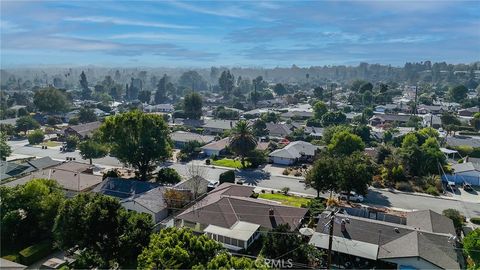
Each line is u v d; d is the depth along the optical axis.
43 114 124.62
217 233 36.53
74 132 89.62
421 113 130.50
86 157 65.50
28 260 33.34
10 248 35.72
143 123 56.03
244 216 39.66
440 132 94.00
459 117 116.56
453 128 95.06
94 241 30.31
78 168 59.72
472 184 57.38
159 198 45.53
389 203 49.00
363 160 52.09
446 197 51.94
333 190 49.34
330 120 104.56
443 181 57.59
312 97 184.38
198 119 115.88
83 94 192.88
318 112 114.19
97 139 67.44
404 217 42.00
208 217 39.62
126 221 31.75
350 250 33.34
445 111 122.25
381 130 99.12
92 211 30.27
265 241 32.53
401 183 54.97
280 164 68.38
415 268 31.00
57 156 74.00
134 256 30.73
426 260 30.45
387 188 55.16
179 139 82.44
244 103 171.25
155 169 62.03
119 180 50.56
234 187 49.50
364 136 84.00
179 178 54.69
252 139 66.19
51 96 125.62
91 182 52.03
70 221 30.36
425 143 66.94
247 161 68.38
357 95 163.12
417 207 47.84
